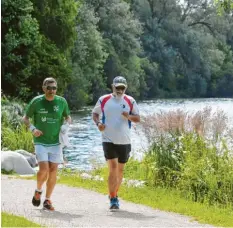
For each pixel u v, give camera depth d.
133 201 21.08
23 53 73.50
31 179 25.11
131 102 19.58
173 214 19.12
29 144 36.62
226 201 22.09
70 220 17.11
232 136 25.17
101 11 125.69
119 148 19.50
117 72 124.50
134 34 130.88
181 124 25.84
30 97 75.50
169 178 24.95
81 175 26.94
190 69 166.62
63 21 82.50
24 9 71.31
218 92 177.00
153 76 154.00
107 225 16.72
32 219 16.70
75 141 53.75
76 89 101.50
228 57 181.75
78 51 103.12
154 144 25.97
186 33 165.12
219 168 24.05
